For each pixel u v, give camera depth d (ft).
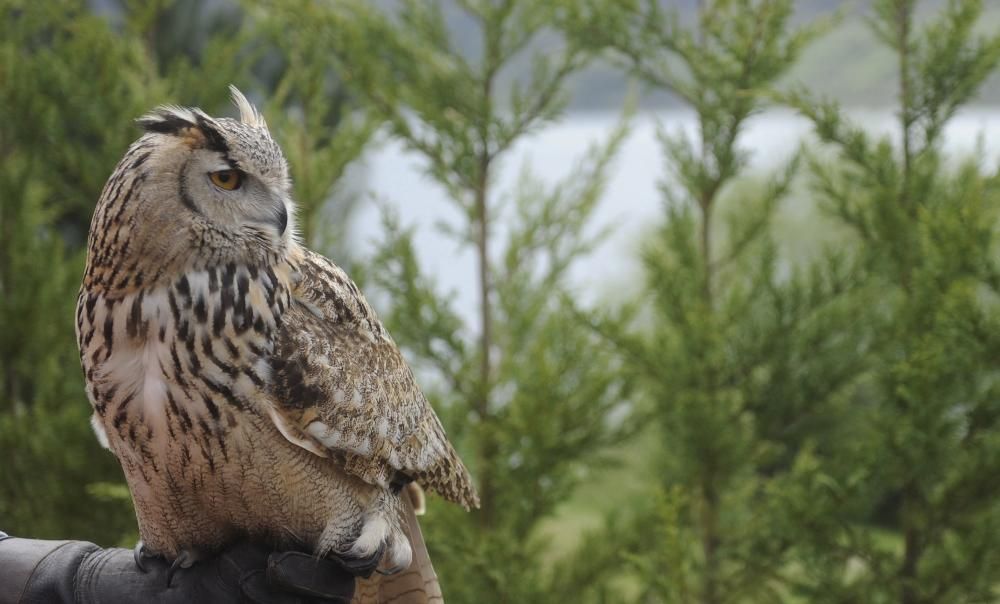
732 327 35.58
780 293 35.29
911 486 33.14
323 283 17.88
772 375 35.47
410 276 36.06
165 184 15.78
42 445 36.55
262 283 16.49
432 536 33.42
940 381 30.53
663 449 37.52
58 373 38.17
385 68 37.37
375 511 18.17
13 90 37.24
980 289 34.35
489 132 36.76
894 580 33.04
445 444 20.17
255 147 16.66
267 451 16.49
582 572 35.65
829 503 32.32
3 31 38.93
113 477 37.22
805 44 34.71
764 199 36.40
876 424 33.12
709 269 36.73
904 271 33.42
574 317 35.47
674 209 36.70
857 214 34.27
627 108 38.83
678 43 35.50
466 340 38.68
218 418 16.07
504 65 37.06
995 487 31.73
